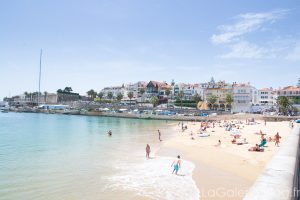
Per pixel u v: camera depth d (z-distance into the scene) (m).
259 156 34.25
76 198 21.20
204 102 166.38
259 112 146.62
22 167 31.12
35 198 21.08
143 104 187.50
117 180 26.08
